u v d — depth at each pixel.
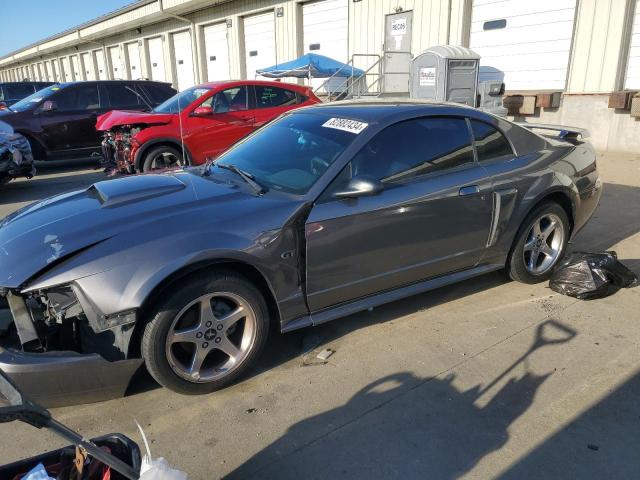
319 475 2.38
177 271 2.69
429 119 3.73
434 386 3.02
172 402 2.92
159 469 1.61
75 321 2.84
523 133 4.27
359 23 15.53
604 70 10.72
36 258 2.66
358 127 3.49
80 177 9.90
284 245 3.01
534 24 11.72
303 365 3.27
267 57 19.56
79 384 2.61
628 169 9.03
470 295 4.24
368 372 3.18
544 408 2.81
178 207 3.02
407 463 2.44
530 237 4.29
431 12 13.39
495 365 3.22
